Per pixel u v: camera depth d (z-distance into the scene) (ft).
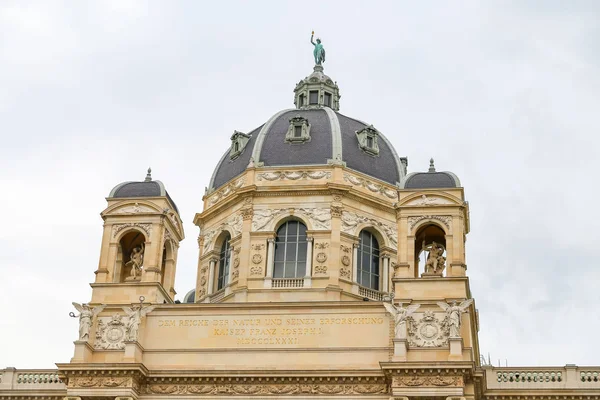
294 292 260.21
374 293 266.98
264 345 235.20
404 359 220.84
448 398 216.13
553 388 233.35
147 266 247.50
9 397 244.63
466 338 227.81
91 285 245.24
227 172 289.74
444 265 245.45
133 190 256.93
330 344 232.94
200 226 288.71
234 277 268.41
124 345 235.61
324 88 313.12
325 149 280.72
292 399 225.35
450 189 242.58
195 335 238.27
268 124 291.38
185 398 228.63
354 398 223.71
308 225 268.00
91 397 226.17
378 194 278.46
